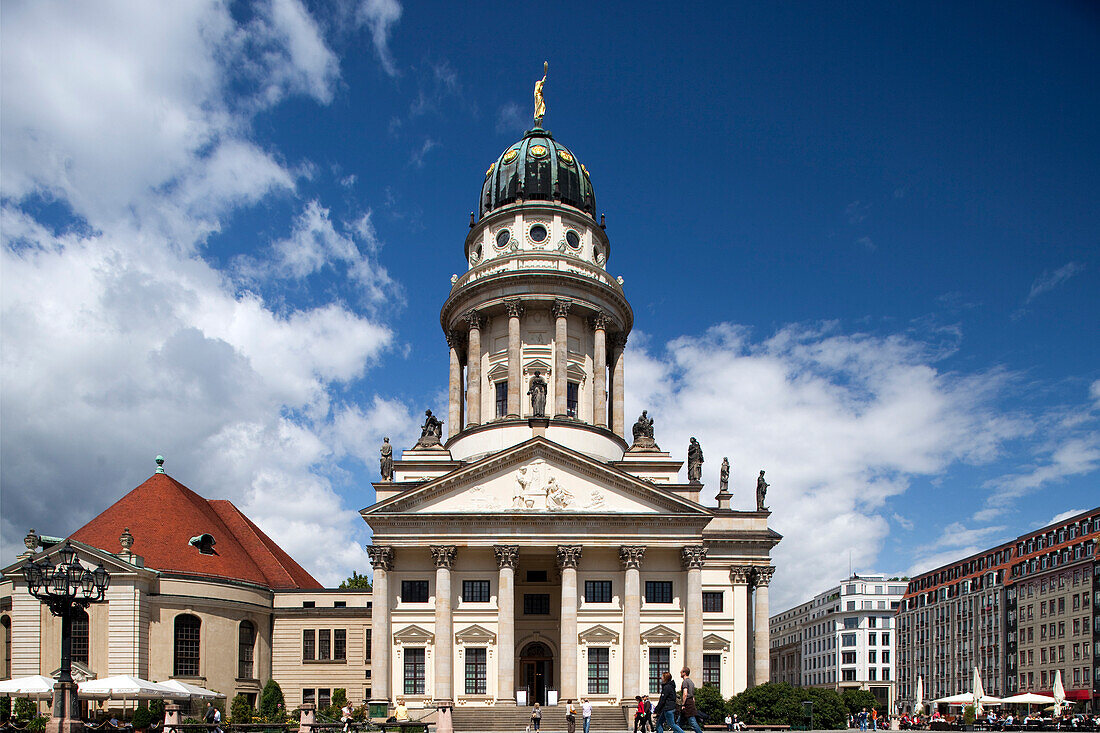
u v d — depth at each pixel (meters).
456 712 73.75
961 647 152.75
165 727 54.53
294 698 86.00
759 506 89.06
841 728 77.00
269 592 87.81
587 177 107.81
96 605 75.50
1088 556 119.94
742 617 85.25
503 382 97.00
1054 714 93.19
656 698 78.12
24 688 63.00
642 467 91.31
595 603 80.06
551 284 95.69
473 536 79.19
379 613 78.38
